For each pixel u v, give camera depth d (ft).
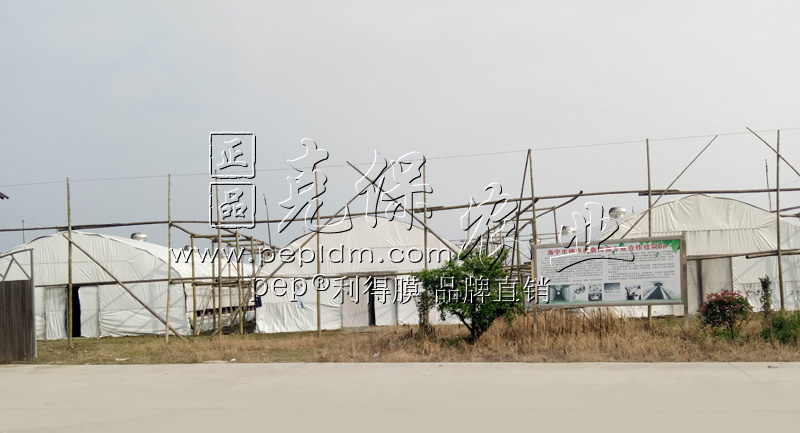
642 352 47.47
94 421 32.55
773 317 53.06
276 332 93.76
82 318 97.40
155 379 45.73
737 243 89.71
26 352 59.21
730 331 54.75
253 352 61.87
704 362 44.04
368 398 35.86
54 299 98.63
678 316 86.48
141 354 63.31
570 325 57.41
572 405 31.96
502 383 38.86
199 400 37.22
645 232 90.07
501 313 59.77
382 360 51.75
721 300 54.54
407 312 92.94
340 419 30.86
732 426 27.02
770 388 34.58
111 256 97.66
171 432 29.55
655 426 27.40
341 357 53.42
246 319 119.96
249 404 35.45
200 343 70.54
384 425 29.32
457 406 32.73
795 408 29.94
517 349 52.29
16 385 45.14
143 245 103.40
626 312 88.38
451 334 67.31
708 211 90.53
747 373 39.22
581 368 43.34
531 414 30.32
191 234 89.92
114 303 97.19
